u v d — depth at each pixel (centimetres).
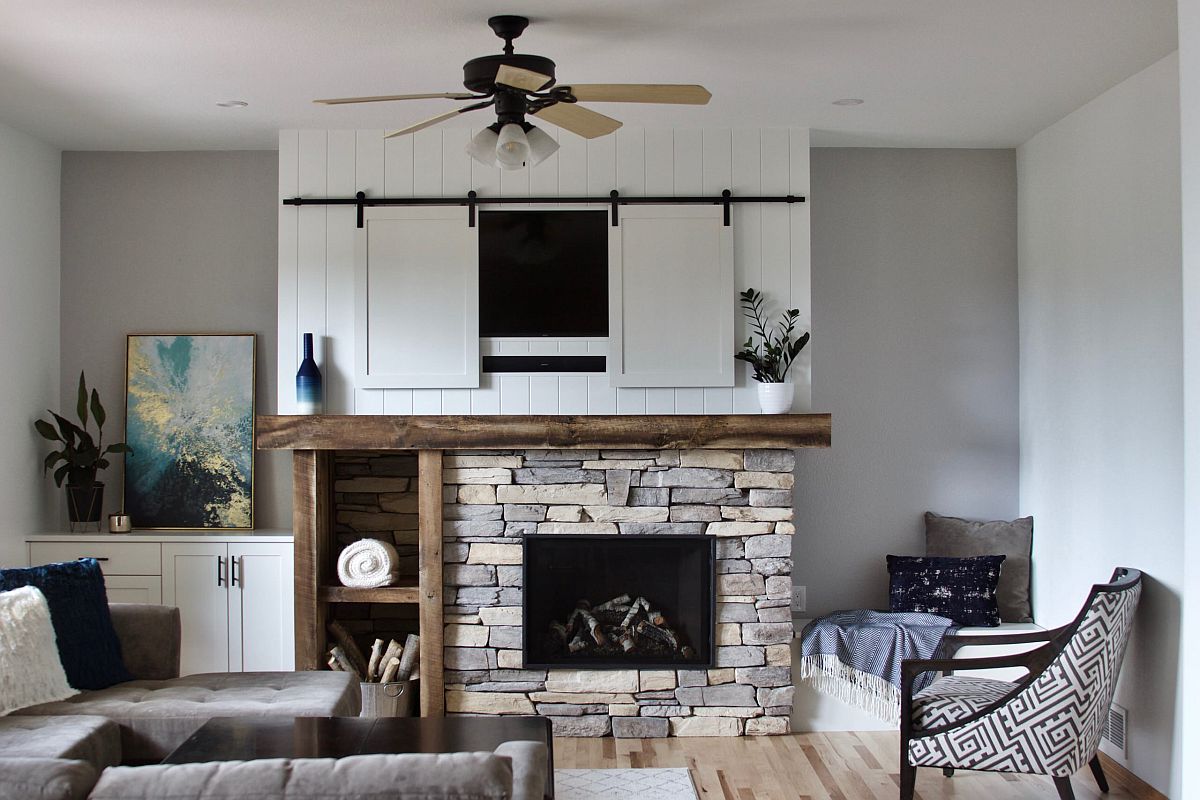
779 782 405
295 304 477
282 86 412
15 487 479
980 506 519
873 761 429
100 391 521
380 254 475
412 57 378
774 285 476
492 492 464
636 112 452
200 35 354
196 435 516
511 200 475
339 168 478
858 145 513
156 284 522
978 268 520
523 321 477
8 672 342
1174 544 376
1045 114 461
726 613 465
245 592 477
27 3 323
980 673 468
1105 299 428
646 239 475
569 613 473
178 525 514
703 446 454
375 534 510
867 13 337
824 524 520
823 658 466
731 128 478
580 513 464
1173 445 376
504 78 287
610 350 473
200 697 359
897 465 520
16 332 480
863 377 519
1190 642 280
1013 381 520
